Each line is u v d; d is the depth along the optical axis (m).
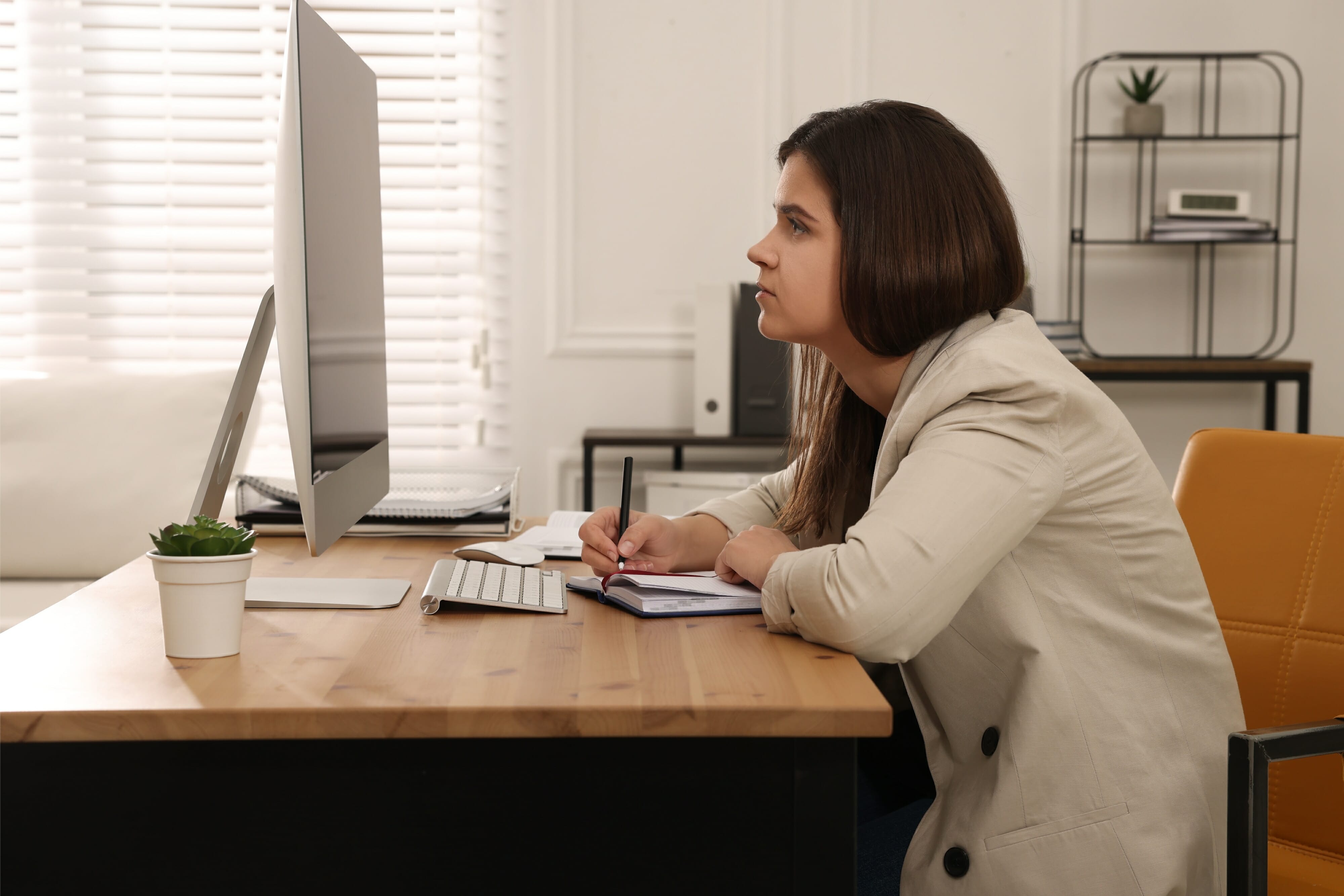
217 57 2.82
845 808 0.73
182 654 0.82
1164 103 2.91
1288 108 2.90
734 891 0.74
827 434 1.19
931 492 0.85
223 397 2.27
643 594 1.02
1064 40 2.87
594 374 2.93
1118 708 0.92
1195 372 2.64
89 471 2.14
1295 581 1.13
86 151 2.80
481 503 1.43
